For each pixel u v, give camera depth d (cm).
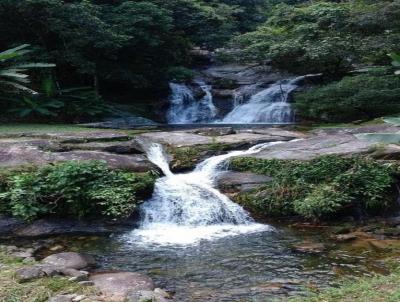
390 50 1357
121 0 1755
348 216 736
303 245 613
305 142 953
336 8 1547
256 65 2011
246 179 824
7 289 418
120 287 449
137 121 1554
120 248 605
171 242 634
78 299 409
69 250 595
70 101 1509
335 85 1380
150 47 1741
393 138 380
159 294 441
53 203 689
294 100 1633
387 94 1253
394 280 437
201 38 2138
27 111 1346
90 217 696
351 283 458
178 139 1012
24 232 652
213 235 670
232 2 2675
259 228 709
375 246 601
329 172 793
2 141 894
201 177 873
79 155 816
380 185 751
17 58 1373
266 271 518
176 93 1867
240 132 1110
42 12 1383
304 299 411
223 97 1820
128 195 708
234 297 447
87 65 1468
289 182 787
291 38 1664
